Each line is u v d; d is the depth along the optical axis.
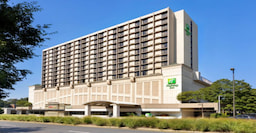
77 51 103.19
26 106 101.88
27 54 8.38
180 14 78.75
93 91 85.56
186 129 18.44
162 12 76.12
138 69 79.12
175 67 62.69
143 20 81.31
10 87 8.34
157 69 74.31
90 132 15.91
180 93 59.00
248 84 52.19
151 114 55.97
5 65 7.95
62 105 82.38
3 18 7.17
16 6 7.57
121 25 86.75
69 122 26.62
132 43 82.06
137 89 70.88
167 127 19.48
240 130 15.16
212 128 16.94
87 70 97.25
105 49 91.56
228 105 51.78
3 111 103.44
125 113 64.31
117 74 84.88
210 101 56.62
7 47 7.71
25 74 8.55
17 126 23.86
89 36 99.31
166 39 74.06
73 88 94.19
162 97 63.75
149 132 16.44
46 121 31.48
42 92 109.94
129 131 17.17
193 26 86.69
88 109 61.94
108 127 22.09
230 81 53.72
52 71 113.75
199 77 70.44
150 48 77.19
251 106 49.72
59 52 112.00
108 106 66.75
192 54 83.00
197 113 62.19
